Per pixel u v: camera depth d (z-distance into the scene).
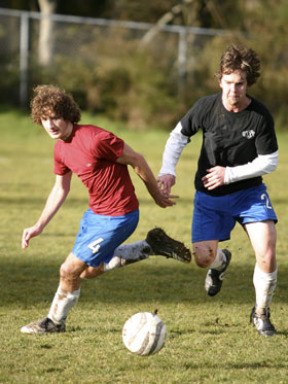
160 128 94.81
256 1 104.06
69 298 19.62
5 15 94.31
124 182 19.05
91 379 16.38
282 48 99.06
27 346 18.72
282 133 96.69
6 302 23.50
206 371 16.98
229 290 25.66
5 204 44.41
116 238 19.00
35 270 28.30
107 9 118.06
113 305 23.25
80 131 18.69
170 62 97.19
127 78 95.62
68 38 96.75
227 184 20.36
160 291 25.33
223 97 20.11
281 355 18.23
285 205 46.41
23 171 60.31
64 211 42.47
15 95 95.19
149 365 17.36
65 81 94.75
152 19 114.50
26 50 94.50
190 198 48.72
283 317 22.03
